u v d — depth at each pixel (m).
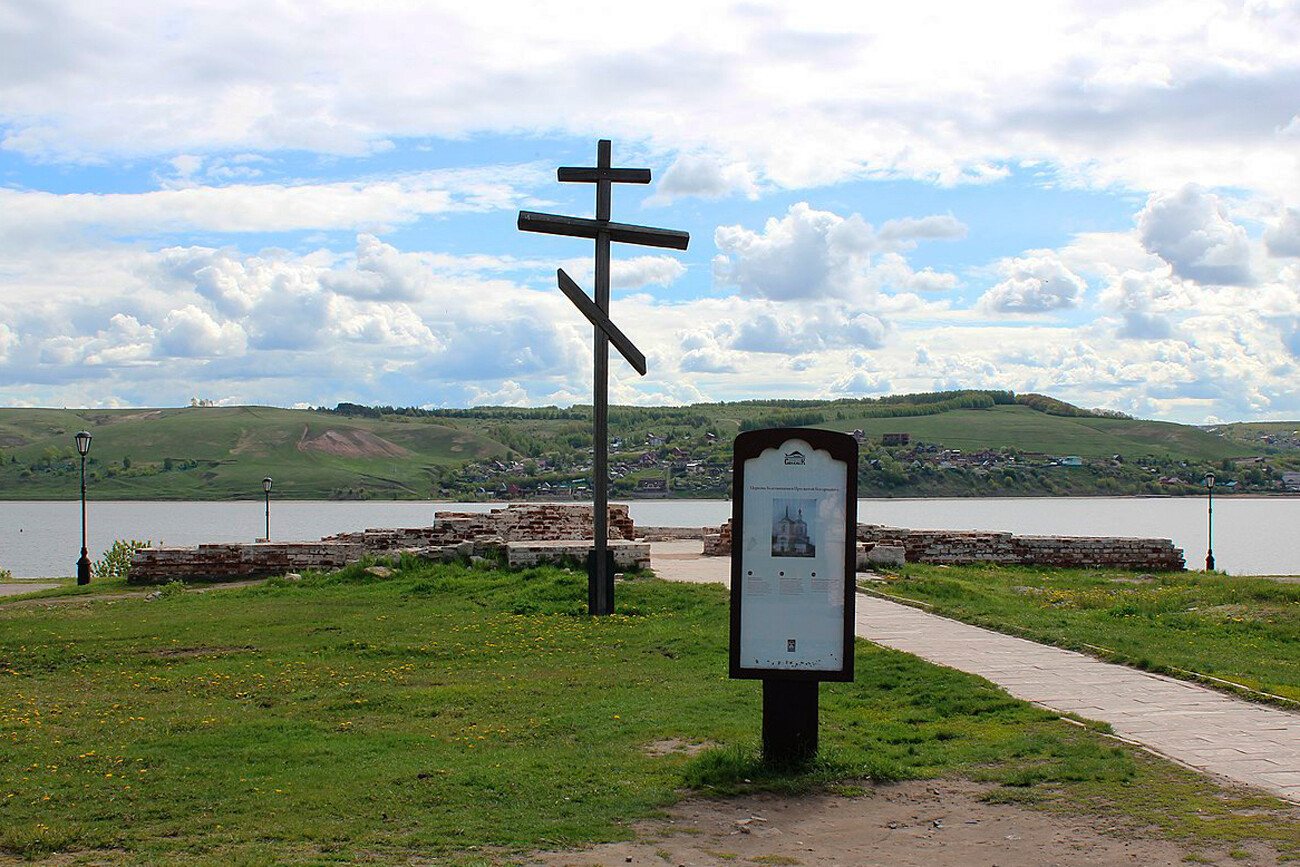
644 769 9.85
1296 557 59.22
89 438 29.41
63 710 12.87
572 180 18.84
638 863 7.57
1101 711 11.49
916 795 9.02
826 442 9.78
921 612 18.78
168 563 27.62
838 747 10.30
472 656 16.16
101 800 9.23
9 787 9.59
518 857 7.71
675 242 19.08
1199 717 11.22
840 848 7.85
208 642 17.66
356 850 7.86
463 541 28.16
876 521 97.75
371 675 14.86
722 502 125.06
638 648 16.44
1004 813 8.51
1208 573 28.25
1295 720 11.08
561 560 24.11
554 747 10.81
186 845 8.05
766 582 9.77
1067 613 18.77
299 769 10.16
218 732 11.68
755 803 8.88
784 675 9.69
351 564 25.47
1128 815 8.30
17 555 64.19
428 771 9.92
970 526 90.38
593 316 18.95
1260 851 7.46
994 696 12.09
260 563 27.86
